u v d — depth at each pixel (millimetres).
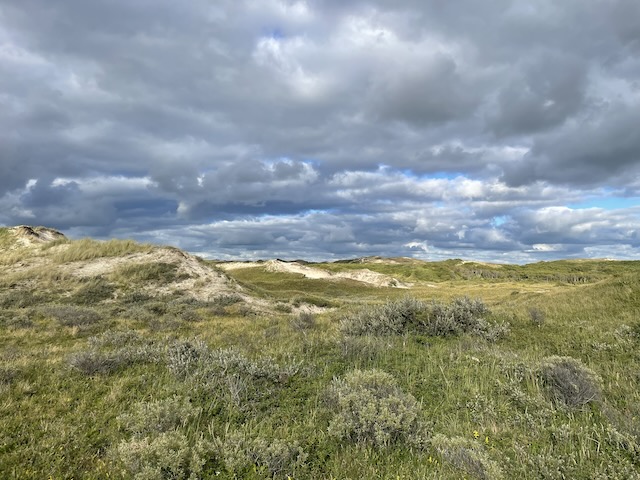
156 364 8586
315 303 29375
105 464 4688
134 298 22672
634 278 15828
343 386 6527
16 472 4449
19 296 20375
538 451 4965
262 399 6621
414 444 5102
